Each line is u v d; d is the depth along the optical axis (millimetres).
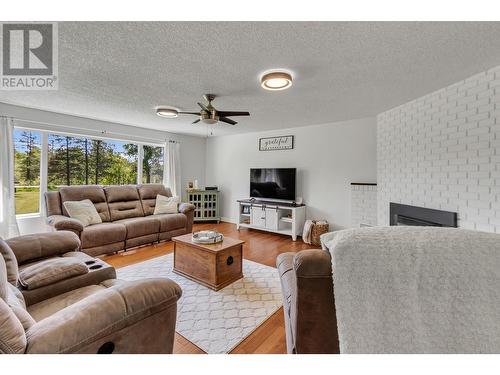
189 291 2262
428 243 816
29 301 1339
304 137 4477
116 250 3275
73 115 3799
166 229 3881
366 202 3672
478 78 2098
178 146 5422
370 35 1528
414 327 785
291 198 4465
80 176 4133
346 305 827
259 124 4336
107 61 1935
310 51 1736
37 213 3650
